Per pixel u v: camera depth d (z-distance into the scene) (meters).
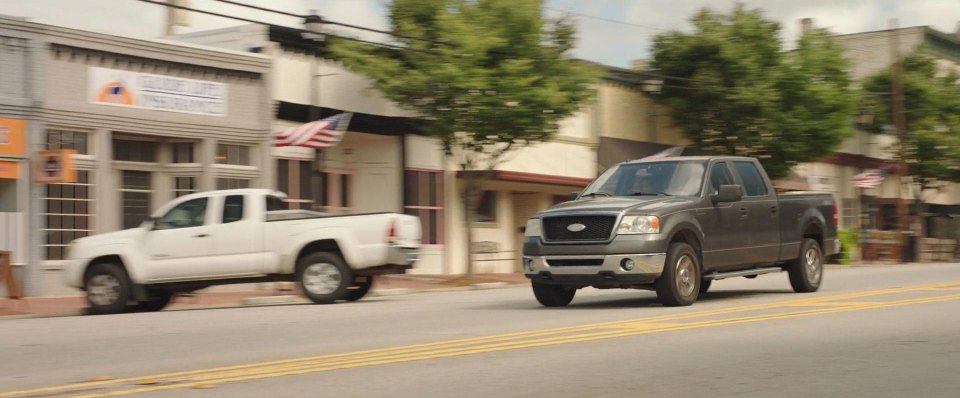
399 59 26.33
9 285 18.23
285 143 23.94
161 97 23.16
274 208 18.72
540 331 11.76
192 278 18.06
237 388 7.96
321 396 7.58
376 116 27.83
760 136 34.66
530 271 15.13
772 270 16.98
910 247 41.56
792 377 8.21
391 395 7.61
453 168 30.55
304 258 18.19
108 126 22.27
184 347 11.02
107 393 7.79
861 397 7.36
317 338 11.68
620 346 10.20
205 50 23.78
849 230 37.34
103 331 12.93
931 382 7.96
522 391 7.74
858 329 11.50
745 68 34.38
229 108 24.44
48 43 21.31
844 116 34.84
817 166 45.31
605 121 35.69
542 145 32.81
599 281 14.58
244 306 19.31
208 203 18.30
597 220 14.66
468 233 26.84
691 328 11.70
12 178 20.77
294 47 25.97
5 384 8.51
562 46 26.83
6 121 20.62
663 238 14.55
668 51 35.84
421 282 25.83
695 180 15.70
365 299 19.78
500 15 25.77
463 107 25.34
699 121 36.22
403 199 28.70
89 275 18.16
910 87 45.22
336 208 28.36
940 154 44.91
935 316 12.91
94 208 22.14
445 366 9.03
